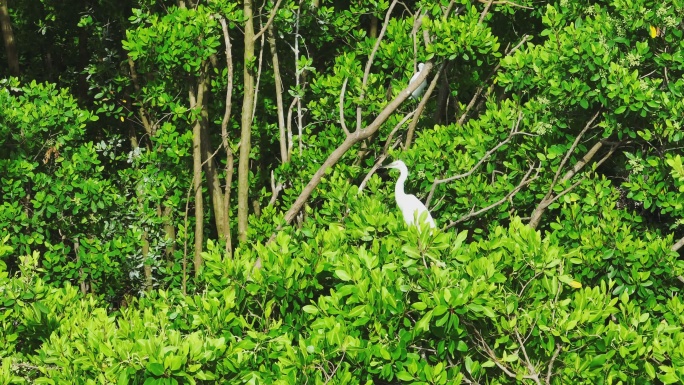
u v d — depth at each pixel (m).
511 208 11.22
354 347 7.22
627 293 8.84
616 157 12.02
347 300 7.38
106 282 13.41
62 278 12.59
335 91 12.40
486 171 11.67
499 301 7.33
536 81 10.52
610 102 9.92
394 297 7.22
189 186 13.70
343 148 10.58
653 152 10.51
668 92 10.24
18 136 12.02
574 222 10.15
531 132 10.80
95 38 15.11
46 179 12.09
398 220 8.37
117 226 13.01
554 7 11.59
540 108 10.68
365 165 13.13
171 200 13.37
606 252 9.39
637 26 10.05
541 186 10.88
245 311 8.32
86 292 13.75
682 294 9.46
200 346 7.01
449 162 11.12
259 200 14.27
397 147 13.05
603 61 9.77
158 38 11.32
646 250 9.31
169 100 12.37
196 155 12.30
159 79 12.91
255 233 11.88
